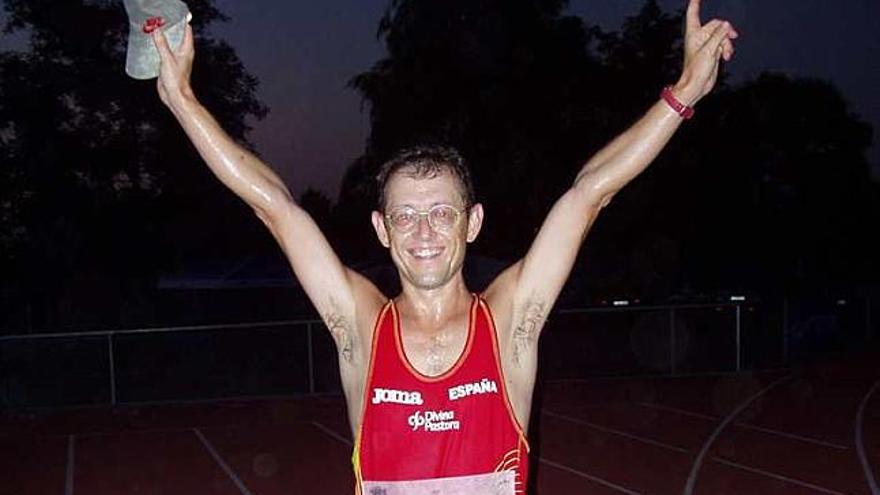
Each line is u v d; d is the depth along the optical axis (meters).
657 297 20.17
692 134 23.84
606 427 10.60
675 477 8.24
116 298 23.75
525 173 23.05
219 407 12.45
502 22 23.53
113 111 24.20
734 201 23.97
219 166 2.57
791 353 15.26
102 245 24.28
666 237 23.69
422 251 2.44
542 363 13.66
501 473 2.39
